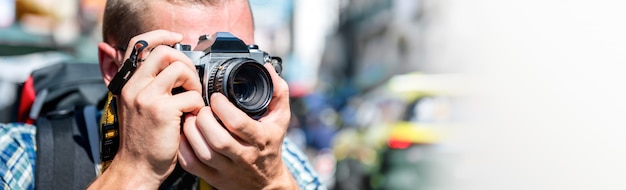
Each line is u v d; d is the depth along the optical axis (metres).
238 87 1.58
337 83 17.58
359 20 17.88
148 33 1.65
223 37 1.61
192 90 1.57
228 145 1.51
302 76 17.05
